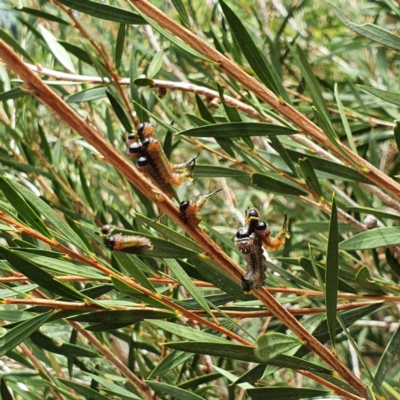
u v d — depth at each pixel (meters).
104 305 0.70
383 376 0.75
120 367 0.86
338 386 0.72
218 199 1.39
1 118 1.01
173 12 1.24
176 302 0.77
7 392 0.78
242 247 0.64
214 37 0.91
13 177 0.99
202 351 0.68
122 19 0.78
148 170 0.64
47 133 1.21
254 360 0.68
